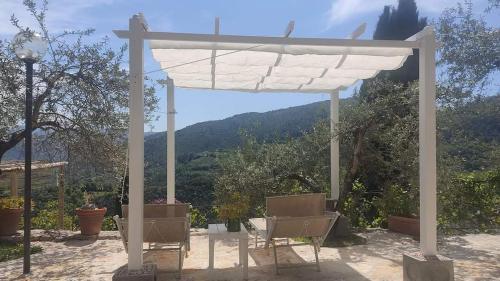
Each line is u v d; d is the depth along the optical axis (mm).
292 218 4805
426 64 4500
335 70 5742
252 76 6105
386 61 5176
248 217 7434
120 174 6625
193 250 6188
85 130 6086
